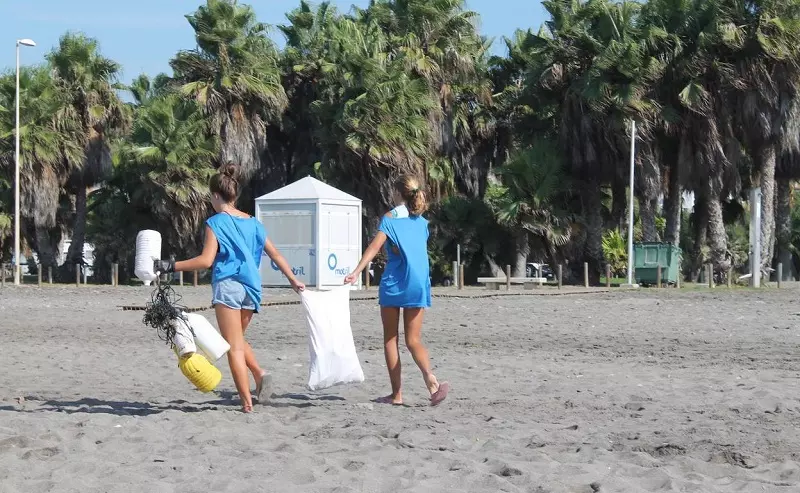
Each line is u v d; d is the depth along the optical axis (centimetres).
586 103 3978
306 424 790
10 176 4347
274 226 3052
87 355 1315
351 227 3109
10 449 682
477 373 1123
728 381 1045
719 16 3719
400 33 4628
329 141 4250
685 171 3859
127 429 756
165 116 4197
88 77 4538
